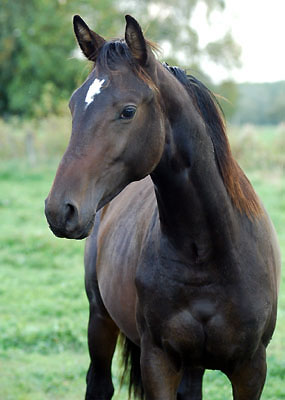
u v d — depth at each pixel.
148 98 2.88
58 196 2.72
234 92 39.66
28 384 5.86
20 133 25.83
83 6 30.39
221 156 3.29
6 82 31.20
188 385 4.18
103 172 2.82
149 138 2.92
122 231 3.98
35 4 30.64
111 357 4.73
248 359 3.41
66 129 24.08
